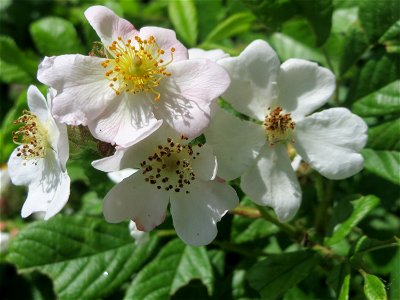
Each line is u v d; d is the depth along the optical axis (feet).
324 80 0.29
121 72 0.27
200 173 0.27
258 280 0.29
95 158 0.29
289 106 0.29
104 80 0.27
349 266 0.28
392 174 0.32
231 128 0.28
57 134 0.28
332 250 0.31
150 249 0.35
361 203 0.30
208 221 0.27
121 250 0.35
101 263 0.35
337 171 0.28
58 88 0.26
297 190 0.29
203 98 0.26
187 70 0.27
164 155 0.27
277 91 0.29
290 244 0.35
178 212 0.27
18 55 0.41
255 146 0.28
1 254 0.41
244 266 0.34
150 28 0.28
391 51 0.33
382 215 0.39
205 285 0.35
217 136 0.27
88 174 0.34
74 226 0.35
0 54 0.41
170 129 0.27
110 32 0.28
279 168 0.29
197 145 0.27
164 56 0.27
